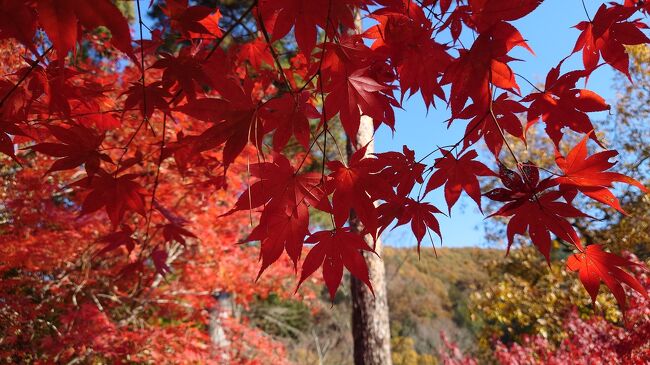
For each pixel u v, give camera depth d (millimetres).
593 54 1264
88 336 4758
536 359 6184
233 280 6520
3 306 5008
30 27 771
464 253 23781
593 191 1079
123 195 1458
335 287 1165
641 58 9375
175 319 6777
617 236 8594
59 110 1290
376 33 1166
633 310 3678
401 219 1392
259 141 1048
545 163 9875
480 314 11188
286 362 7875
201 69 1228
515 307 9484
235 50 1637
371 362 4805
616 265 1107
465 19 1079
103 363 5574
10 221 4926
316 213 10992
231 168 2949
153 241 5500
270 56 1652
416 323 17250
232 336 7160
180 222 2021
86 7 689
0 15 746
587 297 8484
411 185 1319
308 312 13148
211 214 5250
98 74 4723
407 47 1154
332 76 1136
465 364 7672
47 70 1270
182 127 4445
